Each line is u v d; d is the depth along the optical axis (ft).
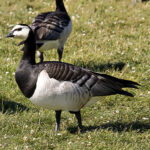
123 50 54.60
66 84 29.35
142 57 52.24
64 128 33.47
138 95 41.27
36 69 30.42
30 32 31.73
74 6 77.61
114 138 30.94
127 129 33.24
